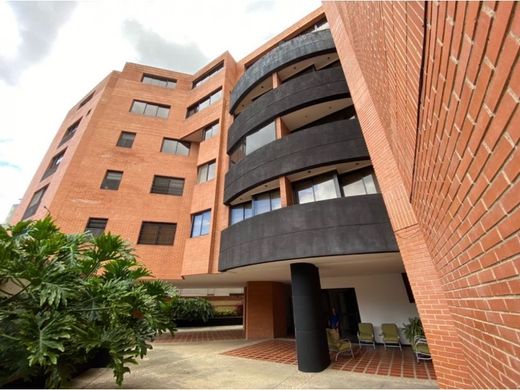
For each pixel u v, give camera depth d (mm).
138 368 7367
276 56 12227
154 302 6281
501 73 914
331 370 6941
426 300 4340
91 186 13742
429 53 1652
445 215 2234
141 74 18547
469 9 1038
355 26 6305
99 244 6121
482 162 1264
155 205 13961
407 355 8328
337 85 9602
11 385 4438
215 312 21375
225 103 15375
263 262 7891
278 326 14430
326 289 12477
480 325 1970
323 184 8664
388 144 5816
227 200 11523
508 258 1238
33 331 3990
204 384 5891
